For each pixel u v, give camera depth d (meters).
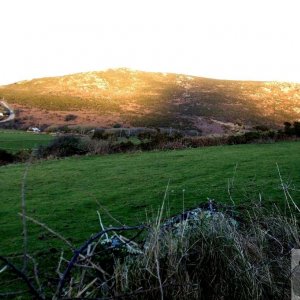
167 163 21.45
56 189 15.55
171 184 15.59
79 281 4.70
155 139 31.22
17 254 7.61
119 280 4.88
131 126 125.88
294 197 12.10
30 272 6.47
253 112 156.38
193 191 13.93
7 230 9.62
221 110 156.88
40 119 138.50
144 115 149.00
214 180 15.98
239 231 5.93
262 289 5.08
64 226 9.94
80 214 11.32
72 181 17.28
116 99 182.38
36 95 184.75
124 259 5.32
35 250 7.88
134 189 14.89
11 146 46.03
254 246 5.57
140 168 20.17
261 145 29.59
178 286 4.86
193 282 5.07
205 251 5.25
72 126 112.88
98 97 187.75
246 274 5.12
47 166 22.42
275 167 18.41
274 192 12.95
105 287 4.77
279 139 33.19
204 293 5.08
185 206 11.73
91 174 18.95
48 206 12.46
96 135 35.72
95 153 28.45
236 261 5.27
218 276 5.17
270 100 176.75
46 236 8.96
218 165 19.88
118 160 23.81
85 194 14.27
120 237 5.73
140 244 5.72
